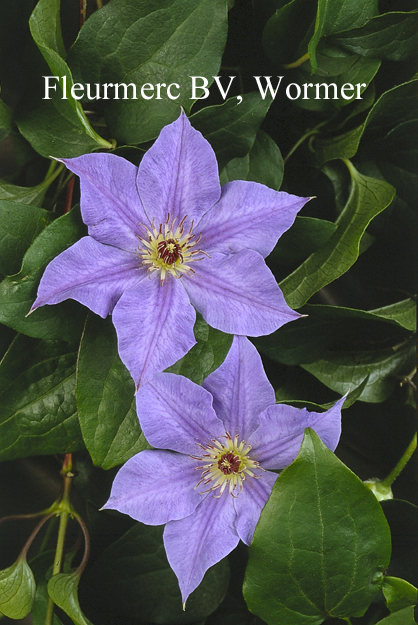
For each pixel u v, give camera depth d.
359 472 0.98
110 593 0.92
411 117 0.92
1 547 0.97
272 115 0.93
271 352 0.93
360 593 0.88
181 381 0.86
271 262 0.92
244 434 0.88
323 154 0.94
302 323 0.91
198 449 0.87
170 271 0.86
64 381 0.92
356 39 0.90
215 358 0.87
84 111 0.90
